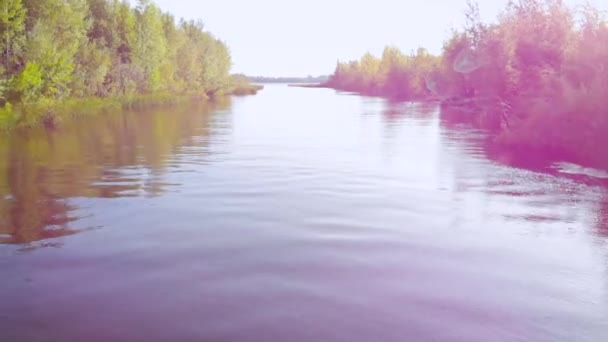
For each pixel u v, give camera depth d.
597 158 14.78
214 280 6.25
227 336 4.88
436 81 58.81
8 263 6.84
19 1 30.50
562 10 27.41
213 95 80.81
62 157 16.39
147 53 56.09
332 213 9.50
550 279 6.33
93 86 44.53
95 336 4.88
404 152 18.00
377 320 5.21
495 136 23.11
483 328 5.05
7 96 28.62
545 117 18.45
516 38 28.69
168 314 5.34
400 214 9.45
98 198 10.61
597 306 5.57
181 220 8.96
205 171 13.88
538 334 4.94
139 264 6.80
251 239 7.89
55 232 8.25
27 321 5.19
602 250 7.44
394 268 6.68
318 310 5.43
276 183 12.30
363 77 116.94
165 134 23.98
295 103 60.00
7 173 13.48
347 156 16.92
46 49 31.78
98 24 50.06
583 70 18.95
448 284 6.15
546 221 8.98
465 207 9.99
